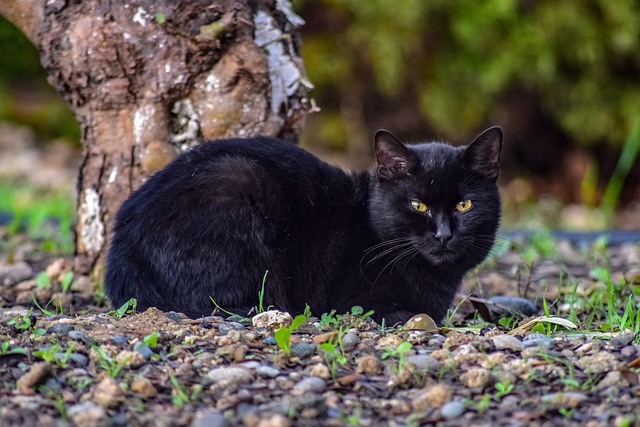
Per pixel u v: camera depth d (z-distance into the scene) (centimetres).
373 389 545
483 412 509
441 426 491
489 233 784
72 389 532
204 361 573
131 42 802
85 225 866
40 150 2041
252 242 708
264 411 500
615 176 1738
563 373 559
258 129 835
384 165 766
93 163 848
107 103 825
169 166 744
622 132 1841
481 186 773
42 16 813
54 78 831
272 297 720
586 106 1836
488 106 1839
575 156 1914
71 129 2086
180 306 702
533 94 1881
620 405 514
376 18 1766
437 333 668
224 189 707
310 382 538
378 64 1761
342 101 1875
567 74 1838
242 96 826
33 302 816
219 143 755
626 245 1227
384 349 604
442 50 1812
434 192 750
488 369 565
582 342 627
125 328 629
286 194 740
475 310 809
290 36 862
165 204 709
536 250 1148
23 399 510
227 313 696
